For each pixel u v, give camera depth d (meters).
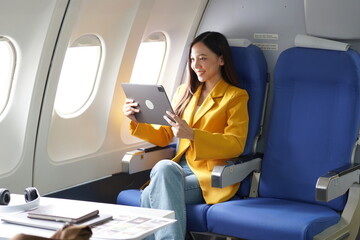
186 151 3.78
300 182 3.54
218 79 3.79
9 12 3.02
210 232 3.34
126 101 3.66
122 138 4.12
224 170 3.38
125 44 3.75
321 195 3.04
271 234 3.07
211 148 3.50
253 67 3.74
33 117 3.37
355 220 3.35
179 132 3.46
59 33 3.29
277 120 3.67
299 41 3.61
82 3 3.33
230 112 3.66
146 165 3.84
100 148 3.95
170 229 3.20
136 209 2.50
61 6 3.20
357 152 3.50
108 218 2.29
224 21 4.10
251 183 3.74
